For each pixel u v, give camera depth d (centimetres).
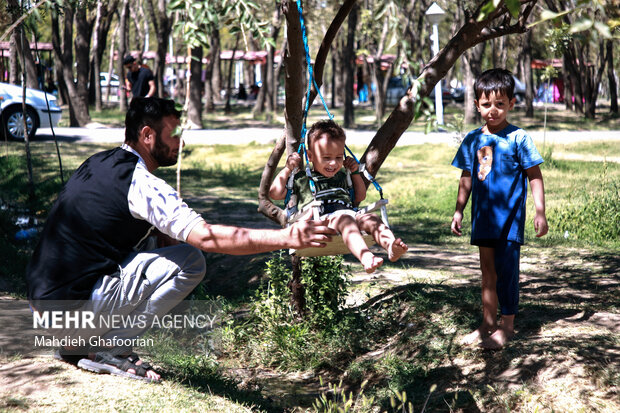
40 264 341
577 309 504
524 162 423
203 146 2123
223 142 2222
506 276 431
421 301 556
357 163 401
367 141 2134
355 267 745
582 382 371
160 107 356
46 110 1803
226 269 799
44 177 1340
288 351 524
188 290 357
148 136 356
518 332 457
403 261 789
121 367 362
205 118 3456
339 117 3484
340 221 346
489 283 451
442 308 534
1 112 1595
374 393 437
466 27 477
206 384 406
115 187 336
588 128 2941
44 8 395
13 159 1457
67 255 338
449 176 1593
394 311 562
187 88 316
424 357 462
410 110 496
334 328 542
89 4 627
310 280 555
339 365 508
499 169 429
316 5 2603
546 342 426
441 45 3953
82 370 362
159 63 2903
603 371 375
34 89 1903
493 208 430
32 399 312
